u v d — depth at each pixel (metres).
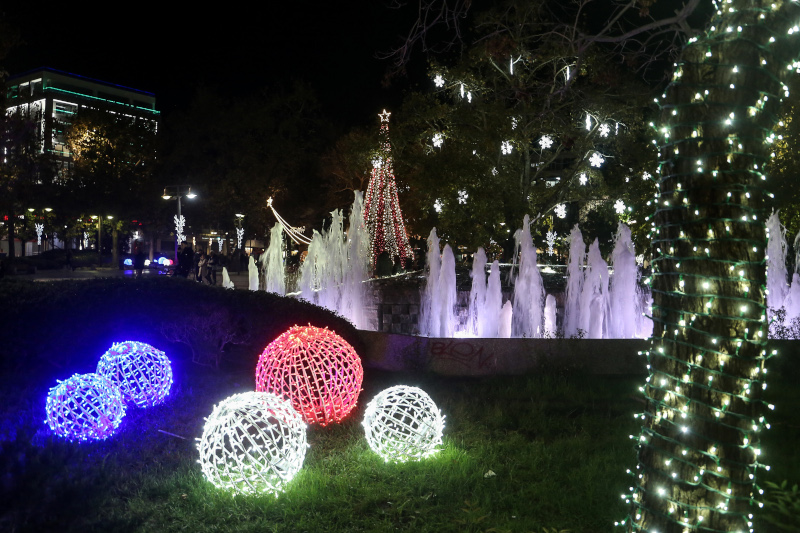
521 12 7.50
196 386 9.56
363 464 6.14
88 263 47.72
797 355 10.01
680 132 3.68
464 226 22.58
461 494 5.43
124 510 5.21
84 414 7.00
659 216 3.81
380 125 24.05
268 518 5.05
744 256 3.54
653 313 3.85
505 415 7.70
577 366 9.94
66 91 69.19
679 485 3.58
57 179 46.75
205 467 5.55
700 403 3.55
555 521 4.89
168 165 47.56
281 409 5.71
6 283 11.42
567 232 39.56
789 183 16.75
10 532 4.85
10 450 6.41
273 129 50.00
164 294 10.64
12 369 10.14
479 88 20.91
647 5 5.52
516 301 15.77
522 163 23.91
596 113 19.75
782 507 4.43
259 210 48.06
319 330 7.95
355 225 23.97
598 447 6.54
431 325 15.89
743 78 3.54
